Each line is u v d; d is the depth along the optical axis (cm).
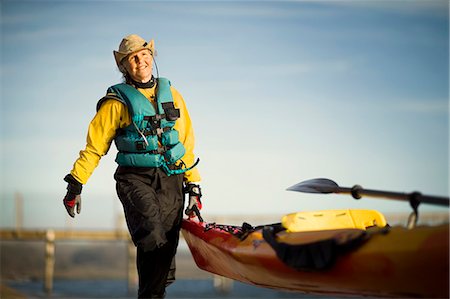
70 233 2969
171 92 1013
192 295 2773
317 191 937
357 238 804
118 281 3306
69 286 3100
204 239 1027
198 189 1046
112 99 973
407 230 779
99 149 981
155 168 985
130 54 983
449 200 758
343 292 862
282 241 875
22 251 3622
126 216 977
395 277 779
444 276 753
